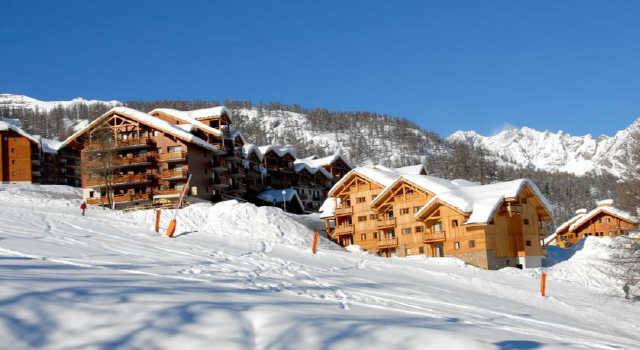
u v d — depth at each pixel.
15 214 36.41
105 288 12.20
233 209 43.53
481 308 24.05
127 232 34.81
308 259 33.06
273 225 42.25
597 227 78.75
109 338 8.96
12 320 9.02
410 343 10.00
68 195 77.19
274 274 24.23
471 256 53.50
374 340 10.05
